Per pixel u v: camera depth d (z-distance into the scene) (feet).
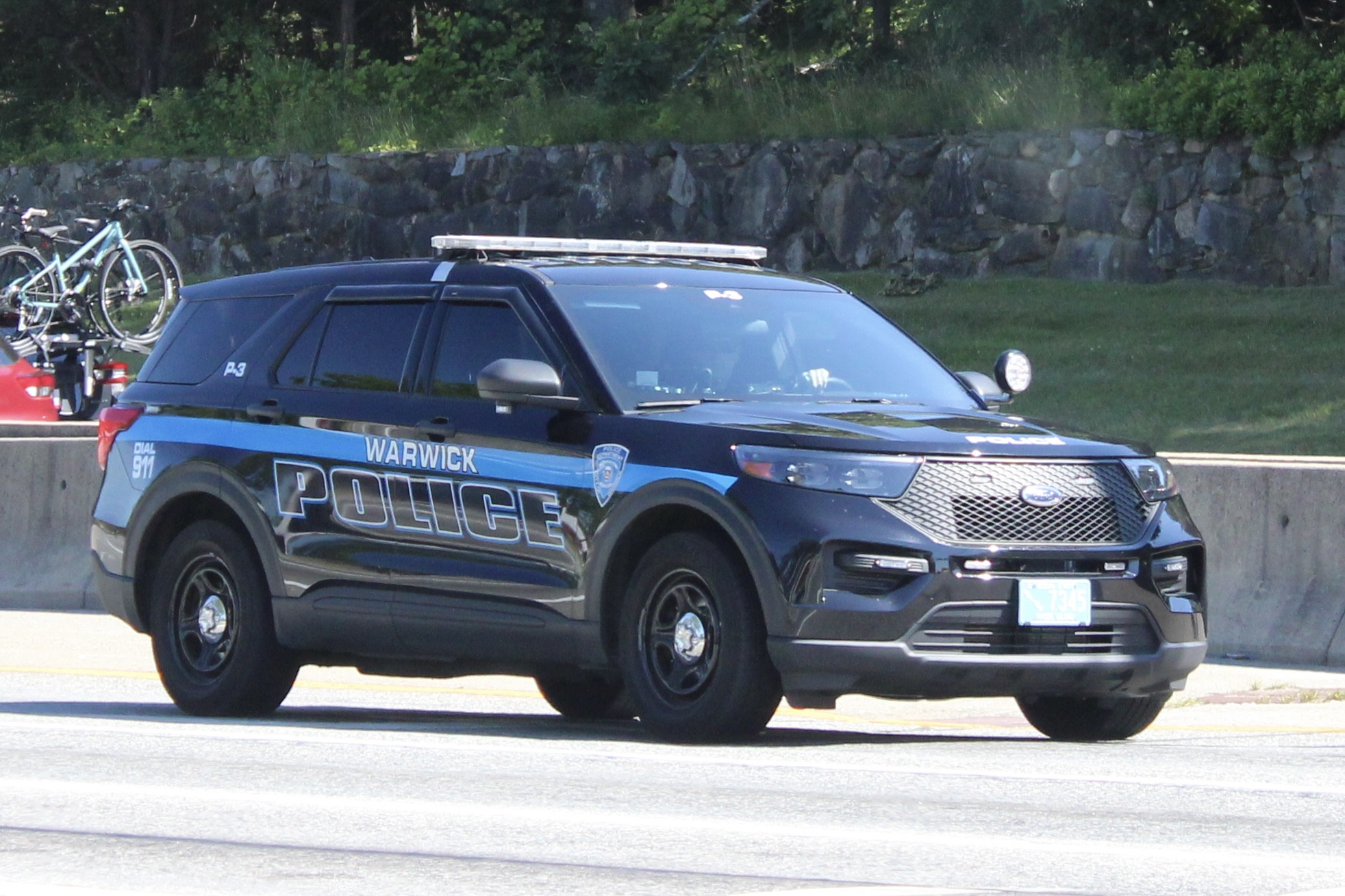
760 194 292.40
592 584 92.79
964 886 59.88
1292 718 110.73
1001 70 292.61
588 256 106.01
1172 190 262.88
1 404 219.41
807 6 350.64
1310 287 251.80
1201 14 289.12
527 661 96.37
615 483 92.02
